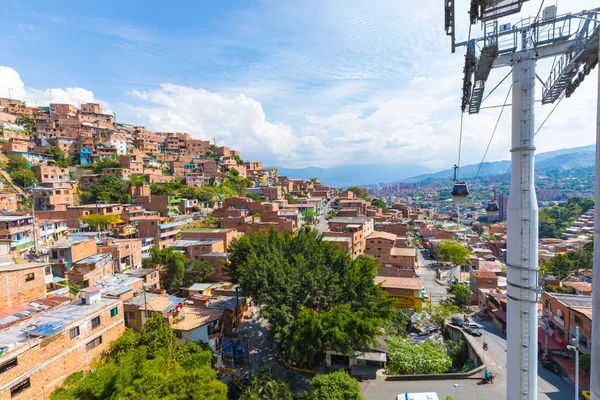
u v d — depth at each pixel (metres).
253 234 46.69
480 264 75.94
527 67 15.67
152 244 64.94
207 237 65.12
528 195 16.14
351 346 29.77
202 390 18.91
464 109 20.53
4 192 73.69
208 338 30.95
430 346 35.00
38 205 74.94
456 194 20.80
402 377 30.25
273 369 30.09
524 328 16.31
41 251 43.97
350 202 116.06
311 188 168.12
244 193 123.62
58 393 18.48
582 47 13.33
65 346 21.88
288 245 42.84
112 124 140.75
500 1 12.55
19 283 29.08
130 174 101.88
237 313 39.62
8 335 20.56
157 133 159.88
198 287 45.06
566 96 16.19
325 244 43.56
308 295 33.03
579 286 51.09
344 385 23.06
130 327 30.98
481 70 16.47
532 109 15.84
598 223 7.74
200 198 103.00
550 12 14.99
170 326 28.12
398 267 66.31
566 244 95.62
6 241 36.31
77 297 31.28
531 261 16.19
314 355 33.22
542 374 30.94
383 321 35.66
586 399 26.02
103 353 25.03
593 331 7.95
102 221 66.88
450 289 58.47
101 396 18.14
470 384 29.14
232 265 43.56
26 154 91.81
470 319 45.53
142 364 20.61
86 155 108.31
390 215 119.44
